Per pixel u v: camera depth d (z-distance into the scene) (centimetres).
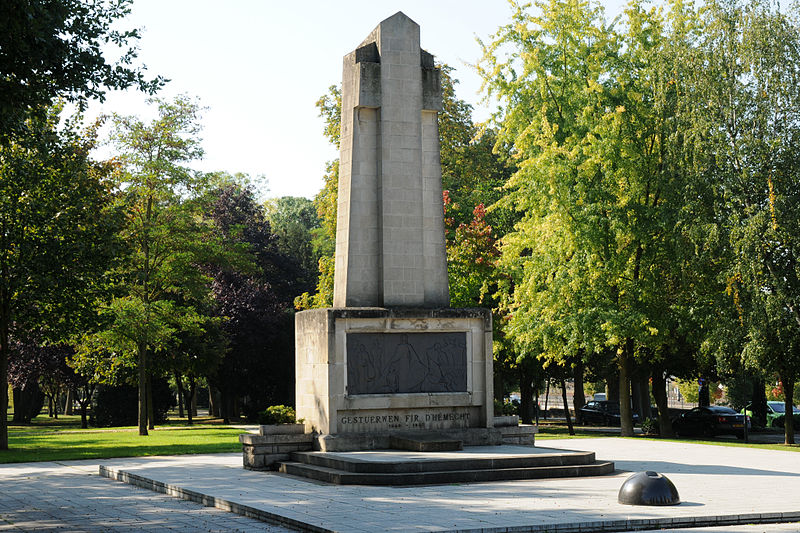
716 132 3216
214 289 5853
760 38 3206
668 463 2319
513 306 3825
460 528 1262
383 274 2286
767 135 3234
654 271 3528
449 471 1881
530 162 3600
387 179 2309
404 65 2355
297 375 2366
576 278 3478
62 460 2739
